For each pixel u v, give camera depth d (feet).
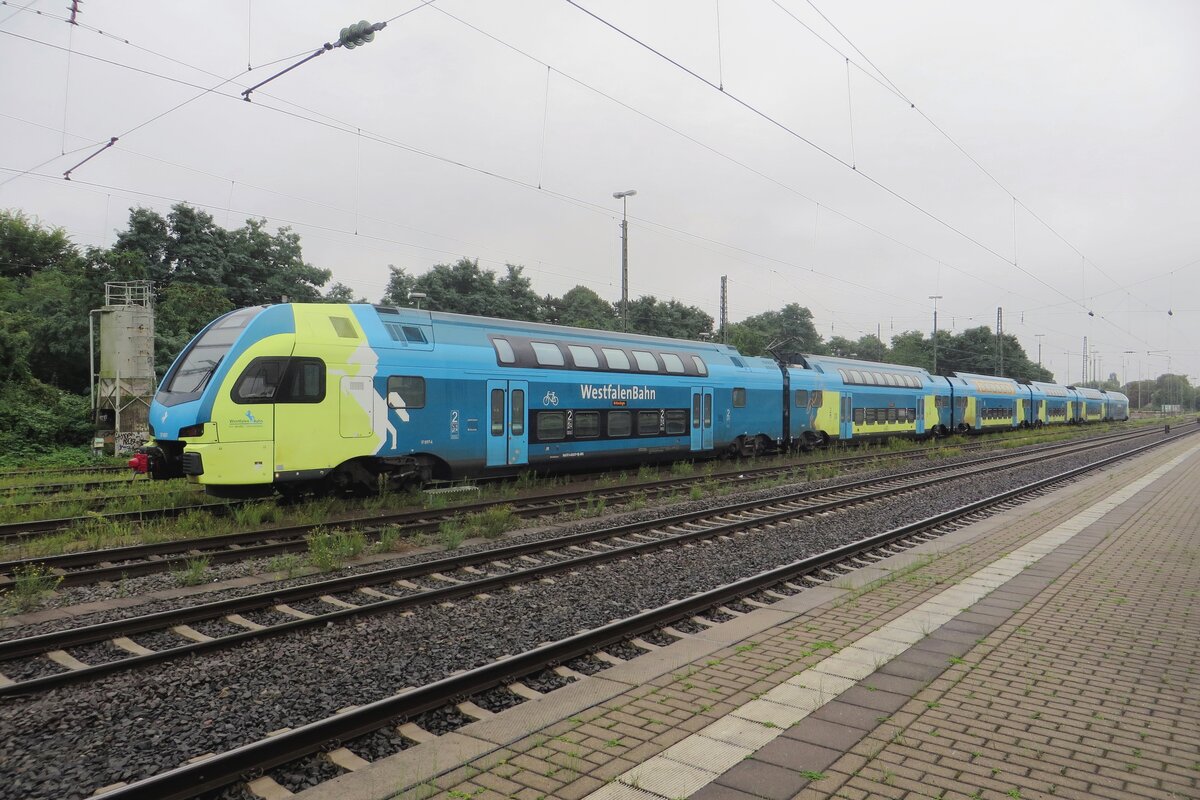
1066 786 12.96
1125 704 16.55
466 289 149.28
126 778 14.83
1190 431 190.60
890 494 58.54
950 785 12.94
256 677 20.04
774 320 283.79
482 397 52.42
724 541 39.86
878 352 272.10
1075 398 220.23
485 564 33.86
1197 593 26.23
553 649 20.76
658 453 67.26
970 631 21.85
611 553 34.71
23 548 35.22
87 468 69.26
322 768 15.05
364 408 45.68
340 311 46.65
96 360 97.30
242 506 43.83
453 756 14.37
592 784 13.09
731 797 12.51
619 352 64.80
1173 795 12.69
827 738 14.78
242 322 43.50
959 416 137.90
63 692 18.98
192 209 114.01
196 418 40.06
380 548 35.88
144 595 28.43
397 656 21.80
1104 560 31.96
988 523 43.21
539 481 60.34
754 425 79.51
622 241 103.55
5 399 82.84
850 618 23.54
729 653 20.29
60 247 154.51
